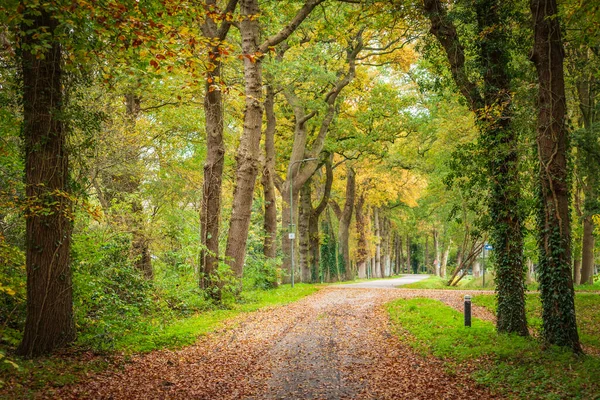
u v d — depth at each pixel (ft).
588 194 73.10
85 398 23.15
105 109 50.93
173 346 36.24
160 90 52.37
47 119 30.48
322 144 99.25
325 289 97.30
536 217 35.29
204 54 29.37
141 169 60.44
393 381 27.86
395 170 132.57
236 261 64.54
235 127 90.43
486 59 40.37
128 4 27.30
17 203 29.53
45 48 27.20
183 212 73.92
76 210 38.83
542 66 33.78
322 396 25.13
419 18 42.73
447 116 90.63
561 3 35.55
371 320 51.57
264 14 64.69
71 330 32.45
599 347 37.83
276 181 115.03
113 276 43.88
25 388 23.25
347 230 152.15
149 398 24.00
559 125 33.45
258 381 28.02
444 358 32.86
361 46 89.20
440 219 155.74
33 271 30.53
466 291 88.84
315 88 91.61
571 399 22.33
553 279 33.14
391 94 97.71
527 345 34.35
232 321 49.65
